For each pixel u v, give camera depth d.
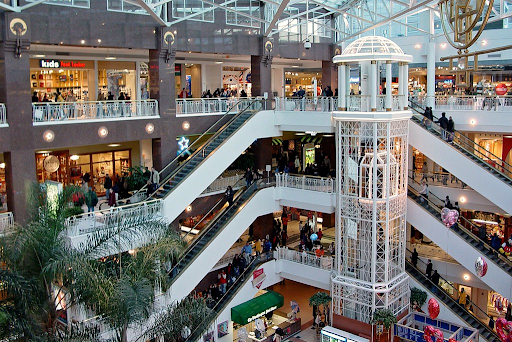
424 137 22.23
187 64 32.50
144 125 21.97
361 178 20.45
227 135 23.44
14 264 12.06
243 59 32.38
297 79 42.94
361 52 21.23
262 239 26.72
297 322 23.41
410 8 22.70
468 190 23.05
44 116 18.88
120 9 21.03
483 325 20.20
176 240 15.10
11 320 11.34
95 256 13.45
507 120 21.78
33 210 13.55
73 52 25.09
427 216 21.73
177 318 13.97
